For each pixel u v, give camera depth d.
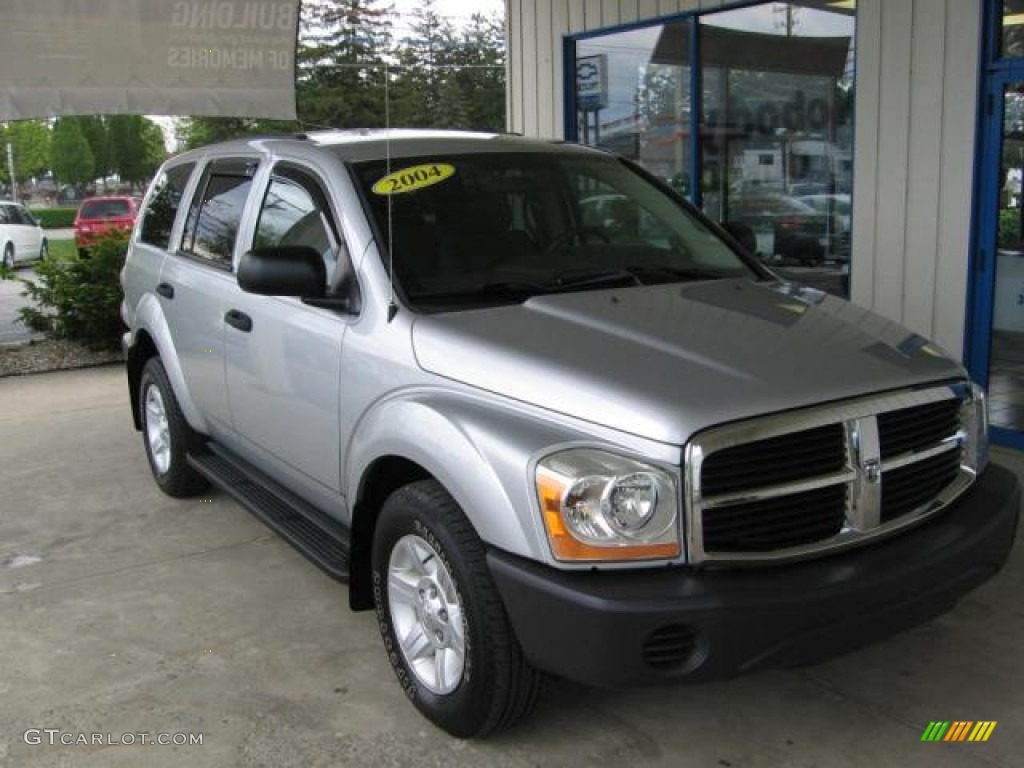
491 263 3.73
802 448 2.80
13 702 3.54
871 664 3.65
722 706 3.40
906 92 6.39
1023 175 5.94
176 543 5.07
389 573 3.38
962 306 6.28
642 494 2.66
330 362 3.67
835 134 7.10
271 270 3.50
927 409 3.10
